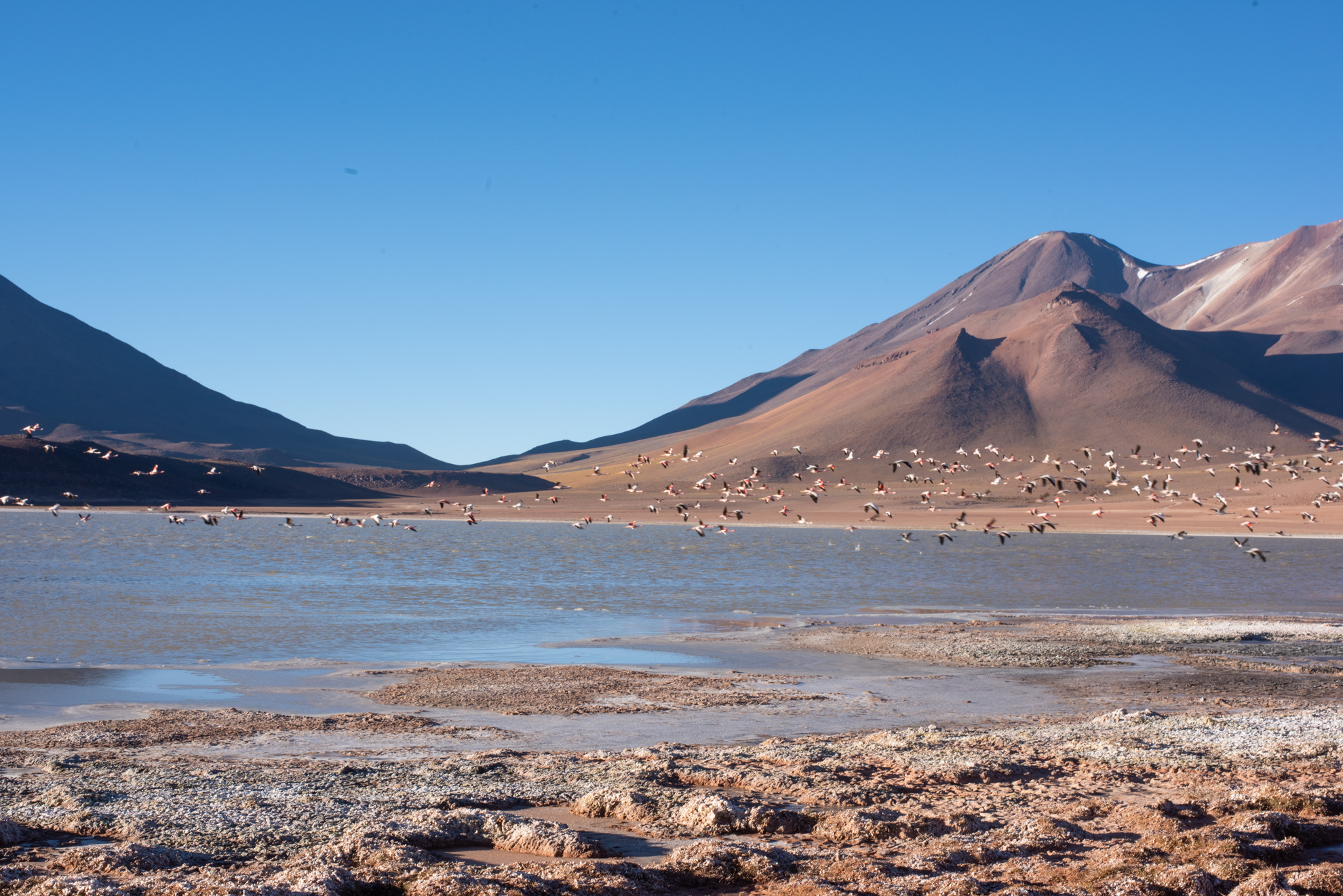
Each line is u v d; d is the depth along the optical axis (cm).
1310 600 5525
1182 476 17262
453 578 6538
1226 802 1670
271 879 1232
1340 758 2011
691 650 3716
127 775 1814
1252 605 5281
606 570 7225
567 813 1661
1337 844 1496
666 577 6712
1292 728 2312
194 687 2911
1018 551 9400
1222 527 12075
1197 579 6644
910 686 3025
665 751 2091
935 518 14550
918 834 1521
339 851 1380
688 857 1368
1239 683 3105
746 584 6291
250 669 3225
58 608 4603
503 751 2122
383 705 2684
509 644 3853
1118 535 11769
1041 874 1325
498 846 1470
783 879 1320
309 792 1702
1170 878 1291
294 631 4084
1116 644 3834
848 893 1244
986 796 1750
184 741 2205
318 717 2478
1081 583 6381
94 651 3509
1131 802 1714
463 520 15988
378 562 7769
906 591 5875
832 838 1522
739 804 1634
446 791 1744
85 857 1313
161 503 18612
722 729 2406
